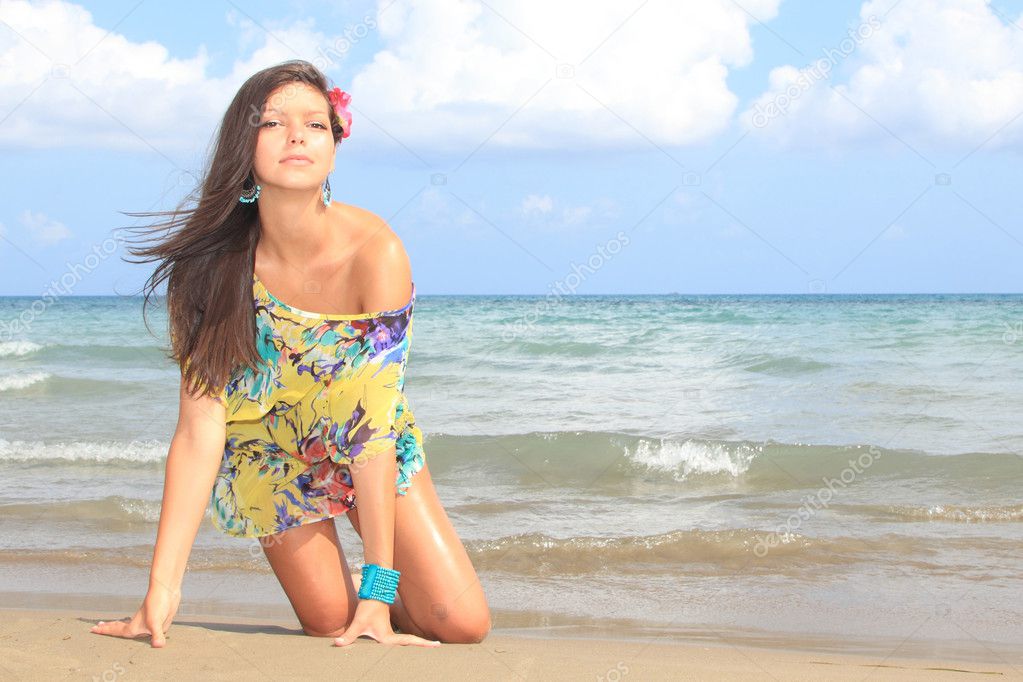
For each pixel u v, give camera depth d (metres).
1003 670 3.28
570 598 4.61
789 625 4.09
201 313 2.96
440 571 3.22
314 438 3.03
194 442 3.02
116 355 17.86
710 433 10.28
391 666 2.70
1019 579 4.89
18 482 7.95
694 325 21.00
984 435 9.96
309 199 2.82
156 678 2.51
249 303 2.94
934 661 3.47
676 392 13.25
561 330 20.52
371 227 2.95
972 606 4.40
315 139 2.75
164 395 13.27
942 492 7.46
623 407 12.12
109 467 8.66
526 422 11.15
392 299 2.93
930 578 4.93
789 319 22.61
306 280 2.94
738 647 3.66
